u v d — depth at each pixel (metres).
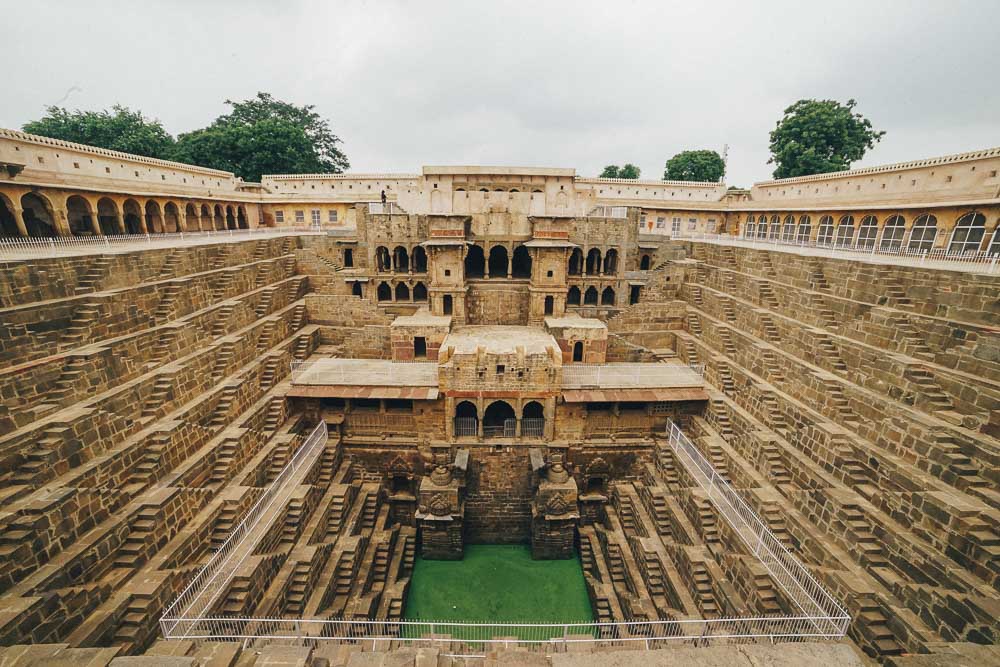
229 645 10.34
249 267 31.38
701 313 34.59
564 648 16.00
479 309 35.34
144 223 39.22
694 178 79.44
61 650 8.78
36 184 30.06
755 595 16.17
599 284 36.91
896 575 14.69
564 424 27.14
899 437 17.16
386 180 56.81
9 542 12.16
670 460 25.62
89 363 17.25
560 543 25.75
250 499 20.08
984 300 17.94
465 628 21.20
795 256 27.95
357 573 21.27
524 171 41.22
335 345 35.97
